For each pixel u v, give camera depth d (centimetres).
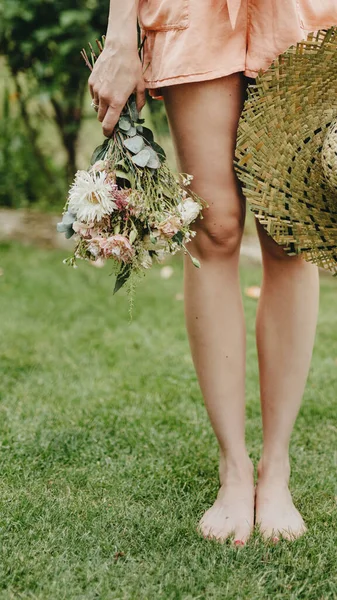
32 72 497
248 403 255
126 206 150
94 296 397
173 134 166
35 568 153
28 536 166
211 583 149
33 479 195
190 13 155
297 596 147
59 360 297
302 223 157
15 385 267
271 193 156
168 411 246
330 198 156
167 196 156
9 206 551
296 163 155
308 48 150
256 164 156
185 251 154
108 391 263
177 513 179
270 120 154
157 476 200
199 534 169
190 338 176
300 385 177
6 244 500
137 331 339
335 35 149
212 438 226
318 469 204
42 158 555
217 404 175
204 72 156
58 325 346
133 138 156
